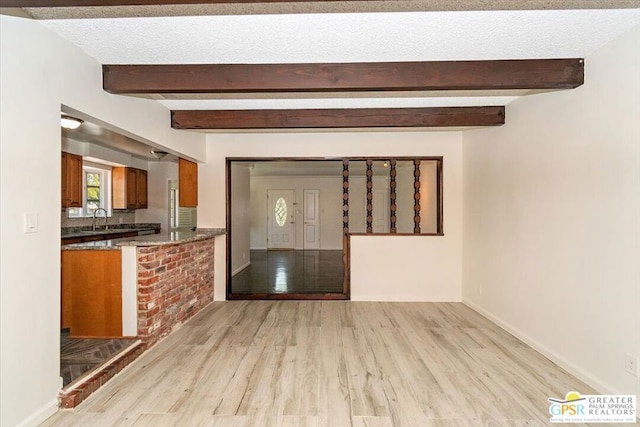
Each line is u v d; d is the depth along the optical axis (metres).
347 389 2.52
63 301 3.21
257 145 5.04
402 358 3.05
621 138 2.29
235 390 2.51
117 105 2.94
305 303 4.88
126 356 2.88
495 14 2.01
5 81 1.86
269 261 8.81
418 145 4.96
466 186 4.80
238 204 7.38
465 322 4.04
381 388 2.54
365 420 2.16
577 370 2.68
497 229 3.95
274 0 1.68
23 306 1.98
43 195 2.12
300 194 11.16
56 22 2.07
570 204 2.78
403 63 2.72
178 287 3.87
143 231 6.79
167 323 3.60
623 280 2.27
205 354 3.13
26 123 1.99
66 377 2.47
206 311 4.49
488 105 3.80
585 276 2.61
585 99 2.62
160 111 3.72
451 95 3.43
